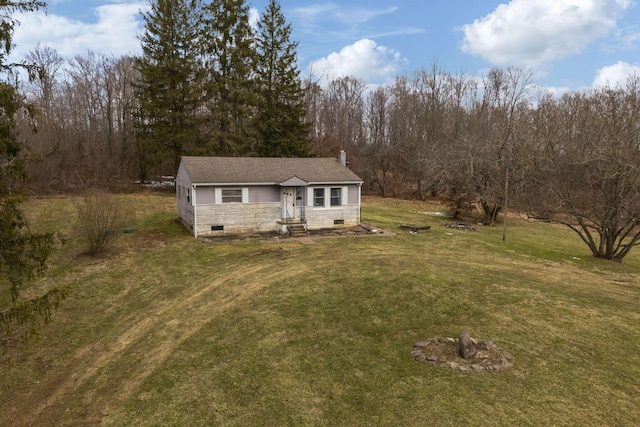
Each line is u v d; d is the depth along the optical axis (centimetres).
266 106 3569
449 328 980
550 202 2559
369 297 1170
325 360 813
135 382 748
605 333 945
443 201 3188
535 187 2698
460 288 1254
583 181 2050
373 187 4269
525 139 2642
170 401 684
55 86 4006
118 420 639
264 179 2008
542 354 834
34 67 936
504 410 638
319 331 952
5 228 838
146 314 1063
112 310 1092
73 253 1583
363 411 646
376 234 2069
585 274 1534
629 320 1027
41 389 739
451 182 3064
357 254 1645
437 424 609
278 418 633
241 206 1989
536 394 682
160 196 3119
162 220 2283
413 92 4588
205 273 1385
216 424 622
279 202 2067
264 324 986
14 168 983
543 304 1131
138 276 1354
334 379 741
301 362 805
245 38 3469
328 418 630
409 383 723
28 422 645
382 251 1714
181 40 3225
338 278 1323
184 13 3219
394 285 1266
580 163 1833
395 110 4538
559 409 641
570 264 1695
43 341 917
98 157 3622
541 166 2422
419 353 827
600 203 1855
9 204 857
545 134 2253
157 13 3152
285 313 1052
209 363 806
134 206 2655
